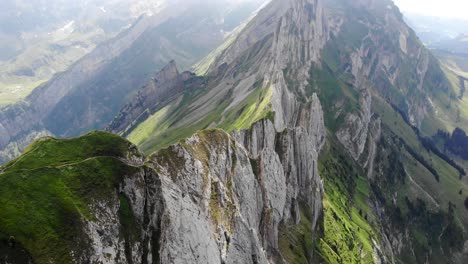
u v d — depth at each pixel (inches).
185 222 2620.6
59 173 2226.9
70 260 1915.6
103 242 2097.7
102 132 2721.5
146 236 2359.7
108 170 2369.6
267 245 4256.9
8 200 1974.7
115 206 2273.6
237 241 3213.6
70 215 2049.7
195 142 3612.2
